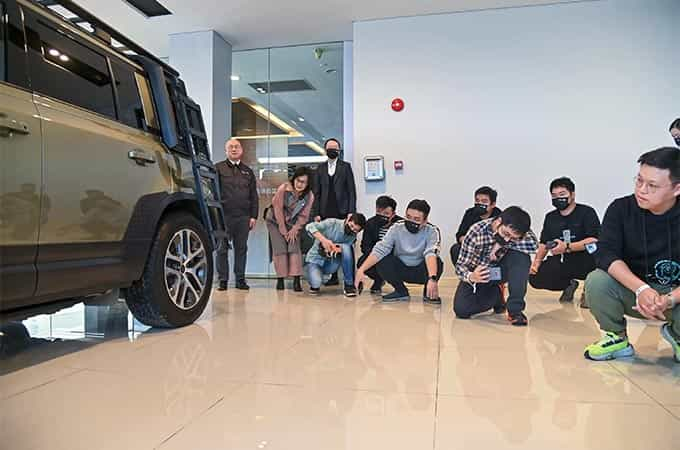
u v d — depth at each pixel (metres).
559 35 4.70
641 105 4.56
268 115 6.06
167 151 2.55
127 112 2.32
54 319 2.83
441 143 4.92
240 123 6.13
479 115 4.85
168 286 2.51
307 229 3.98
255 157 6.09
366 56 5.07
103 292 2.15
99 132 2.04
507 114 4.80
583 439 1.22
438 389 1.60
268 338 2.35
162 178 2.45
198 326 2.64
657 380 1.71
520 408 1.43
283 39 5.63
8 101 1.63
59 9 4.10
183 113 2.76
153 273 2.39
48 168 1.77
